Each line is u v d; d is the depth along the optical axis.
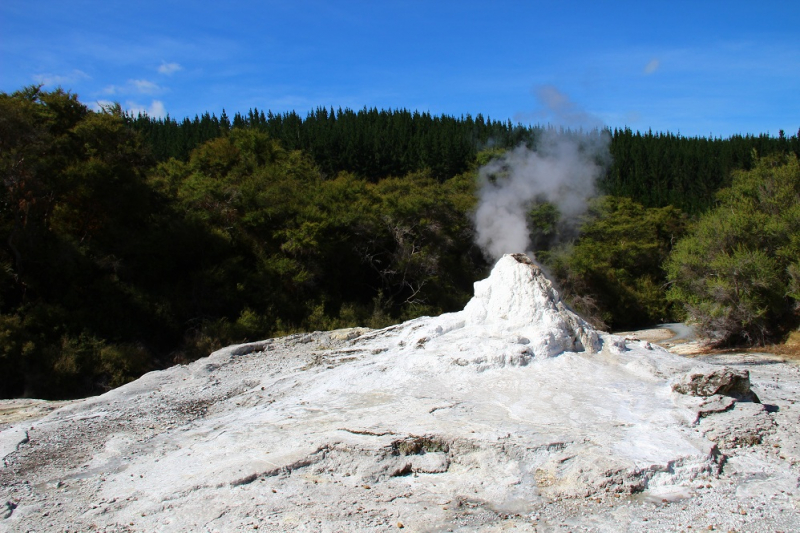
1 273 21.02
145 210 26.50
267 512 5.98
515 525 5.71
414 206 33.66
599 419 7.62
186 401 10.48
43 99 25.30
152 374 12.79
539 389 8.57
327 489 6.43
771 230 21.00
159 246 25.73
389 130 60.53
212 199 29.88
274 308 27.20
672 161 60.81
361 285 32.81
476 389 8.70
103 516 6.20
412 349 10.34
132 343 22.59
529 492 6.30
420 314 30.81
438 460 6.86
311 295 29.50
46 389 19.47
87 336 21.45
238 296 26.91
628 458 6.57
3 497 6.84
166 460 7.54
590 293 35.69
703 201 53.69
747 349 19.14
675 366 9.62
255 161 37.62
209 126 59.97
